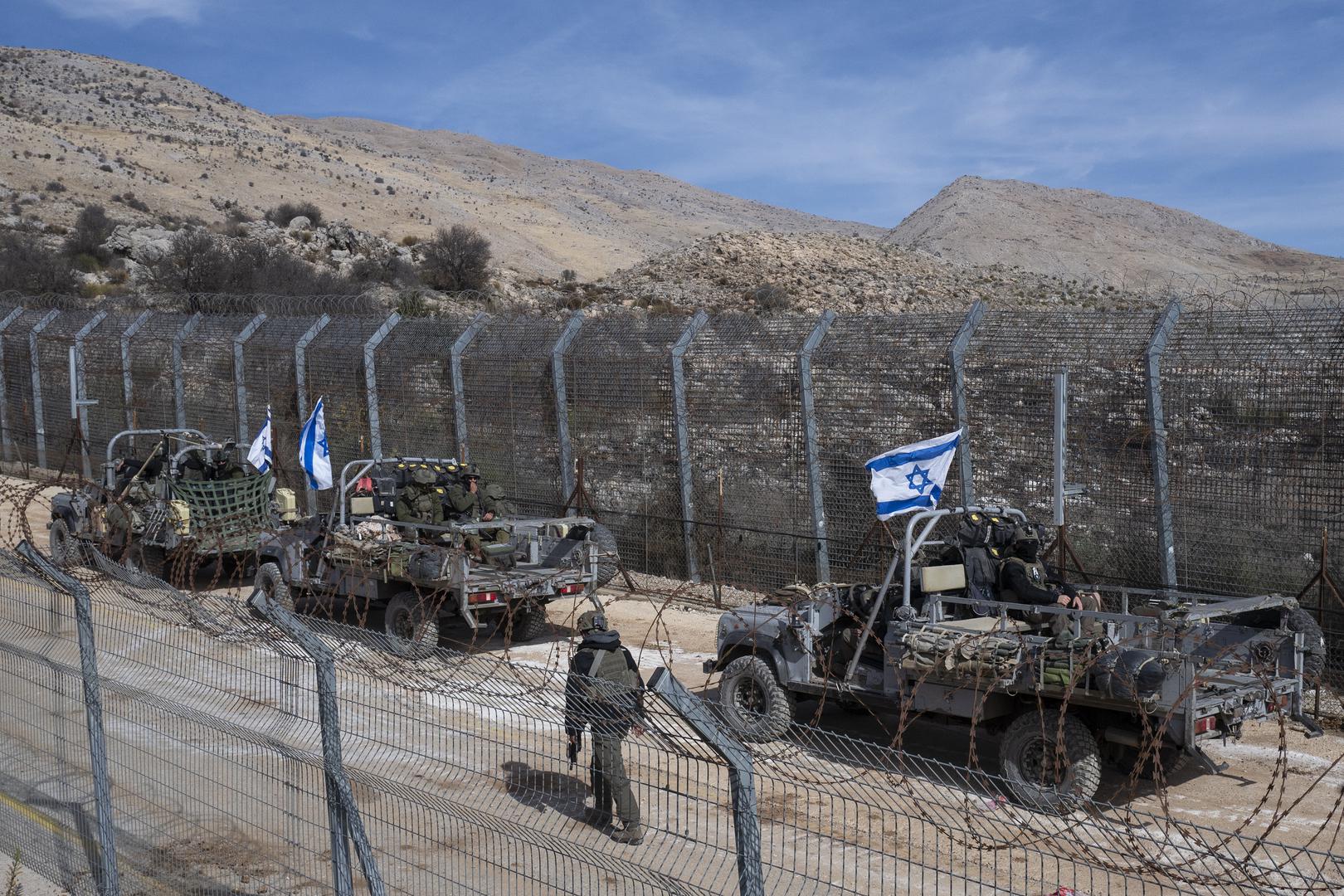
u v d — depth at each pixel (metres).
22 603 7.35
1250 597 8.94
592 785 5.08
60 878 6.58
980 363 13.27
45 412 27.78
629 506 16.83
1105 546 12.23
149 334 25.20
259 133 152.00
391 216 112.88
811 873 5.89
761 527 15.35
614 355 16.92
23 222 66.69
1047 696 7.71
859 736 9.59
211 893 5.59
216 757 5.77
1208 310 12.09
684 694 3.87
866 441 14.29
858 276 50.44
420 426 19.47
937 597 8.92
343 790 4.75
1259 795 8.11
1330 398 10.80
